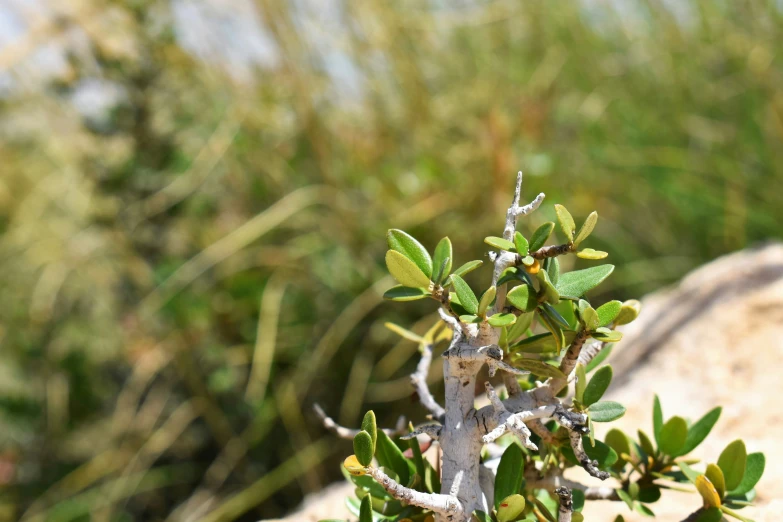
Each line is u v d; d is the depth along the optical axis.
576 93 1.96
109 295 1.78
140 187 1.61
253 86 1.73
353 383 1.51
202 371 1.63
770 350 0.88
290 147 1.73
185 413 1.64
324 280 1.62
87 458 1.75
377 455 0.60
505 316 0.54
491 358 0.55
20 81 1.64
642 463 0.66
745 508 0.68
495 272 0.55
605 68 2.00
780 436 0.77
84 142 1.62
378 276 1.56
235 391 1.62
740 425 0.80
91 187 1.67
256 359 1.48
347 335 1.58
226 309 1.59
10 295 1.93
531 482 0.62
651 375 0.91
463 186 1.60
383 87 1.80
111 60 1.55
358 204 1.66
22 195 1.98
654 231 1.80
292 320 1.62
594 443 0.57
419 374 0.63
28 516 1.63
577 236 0.55
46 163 2.03
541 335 0.57
